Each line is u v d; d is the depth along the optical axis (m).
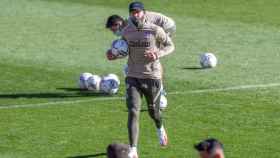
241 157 29.05
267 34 55.66
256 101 37.34
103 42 53.44
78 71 44.88
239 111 35.53
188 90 39.72
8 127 33.22
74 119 34.44
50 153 29.66
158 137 30.94
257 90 39.56
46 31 57.22
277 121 33.94
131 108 28.41
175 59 47.94
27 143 30.97
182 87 40.41
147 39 28.36
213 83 41.28
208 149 16.47
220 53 49.75
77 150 30.00
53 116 35.00
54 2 68.88
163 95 35.31
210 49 51.06
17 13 64.12
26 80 42.44
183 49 51.09
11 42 53.38
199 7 66.50
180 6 67.12
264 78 42.50
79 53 49.94
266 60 47.53
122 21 32.84
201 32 56.75
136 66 28.73
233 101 37.34
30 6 67.06
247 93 38.94
